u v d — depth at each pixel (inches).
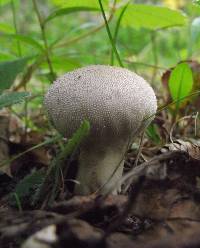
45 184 4.3
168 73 6.9
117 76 4.2
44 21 6.5
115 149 4.3
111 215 3.7
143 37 11.2
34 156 5.5
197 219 3.5
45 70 8.9
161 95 7.9
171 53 14.5
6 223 3.4
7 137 5.9
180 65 5.4
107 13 7.7
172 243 3.1
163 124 6.2
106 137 4.2
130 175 3.6
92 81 4.1
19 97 4.2
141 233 3.4
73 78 4.2
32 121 7.6
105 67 4.3
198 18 7.5
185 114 6.4
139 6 6.4
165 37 15.0
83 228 3.2
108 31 5.6
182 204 3.6
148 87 4.3
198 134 6.3
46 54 6.7
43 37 6.7
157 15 6.6
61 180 4.5
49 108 4.3
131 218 3.7
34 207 4.2
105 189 4.2
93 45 12.7
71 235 3.1
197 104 6.7
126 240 3.2
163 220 3.5
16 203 4.3
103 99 4.0
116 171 4.3
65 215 3.5
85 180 4.3
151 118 4.4
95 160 4.3
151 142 5.9
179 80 5.6
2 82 5.1
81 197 3.7
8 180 5.1
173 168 4.0
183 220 3.5
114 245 3.1
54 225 3.1
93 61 8.9
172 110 6.6
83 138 4.2
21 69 5.2
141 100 4.1
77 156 4.8
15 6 8.8
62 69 7.5
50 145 6.1
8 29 7.6
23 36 6.3
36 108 8.5
